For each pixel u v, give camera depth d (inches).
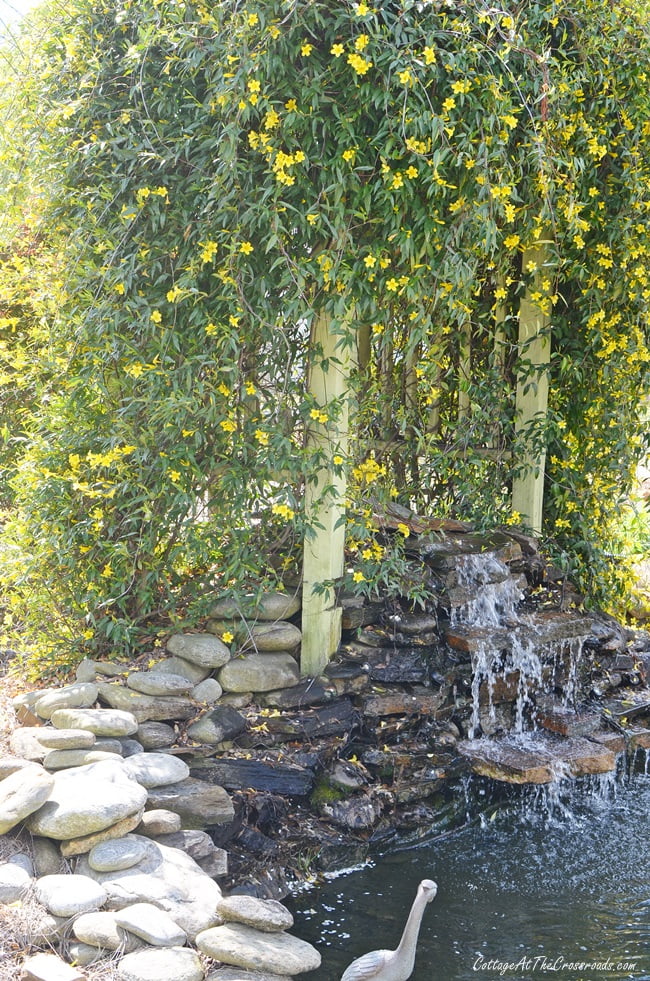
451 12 137.4
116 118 147.9
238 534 154.9
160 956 101.3
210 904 112.3
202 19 133.1
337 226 137.5
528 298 185.6
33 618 162.4
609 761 161.3
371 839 146.6
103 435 152.8
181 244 146.0
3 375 171.5
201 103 141.7
